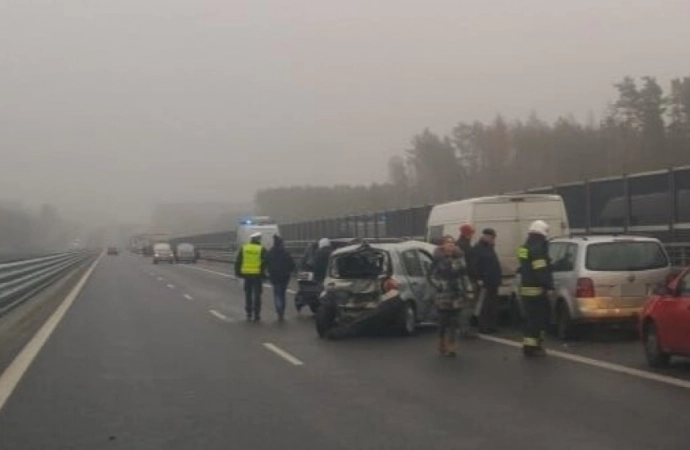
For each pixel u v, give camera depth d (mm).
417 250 19047
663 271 16234
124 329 20391
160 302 29156
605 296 15984
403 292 18125
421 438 8961
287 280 23047
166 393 11836
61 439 9211
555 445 8547
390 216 38562
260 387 12227
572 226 24750
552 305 16984
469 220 20359
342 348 16438
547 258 14773
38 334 19359
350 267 18562
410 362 14375
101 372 13766
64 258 47375
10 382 12852
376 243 19344
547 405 10508
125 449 8766
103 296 32312
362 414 10219
